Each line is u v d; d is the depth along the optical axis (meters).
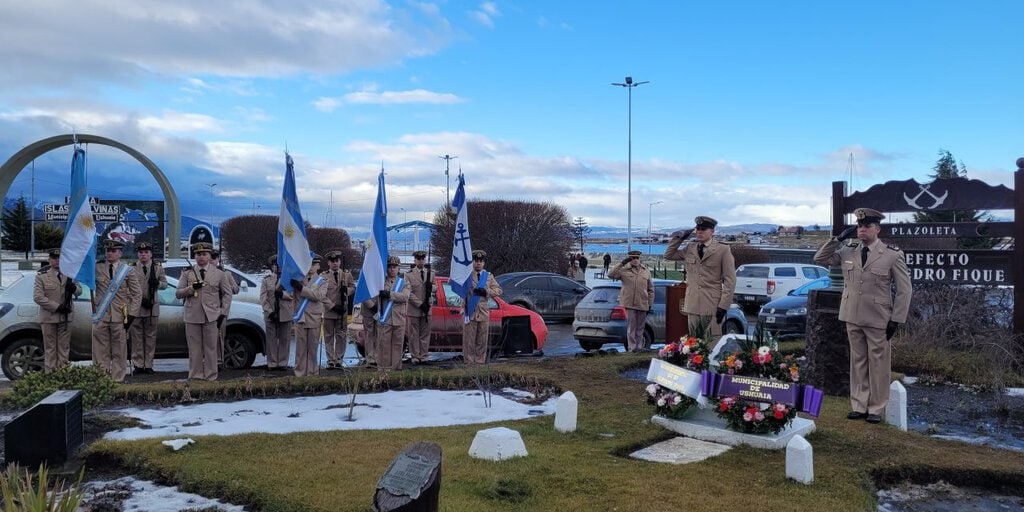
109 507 5.13
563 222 38.62
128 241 25.70
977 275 11.60
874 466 6.14
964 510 5.67
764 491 5.37
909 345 11.71
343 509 4.86
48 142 22.91
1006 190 11.38
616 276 13.96
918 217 14.11
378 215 10.70
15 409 8.06
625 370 11.66
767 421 6.66
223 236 49.00
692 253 9.99
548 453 6.24
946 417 8.67
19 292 11.52
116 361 10.76
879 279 7.76
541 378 10.21
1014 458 6.61
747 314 26.94
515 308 14.16
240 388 9.30
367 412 8.45
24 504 3.83
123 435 7.01
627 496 5.17
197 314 10.55
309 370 11.30
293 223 10.65
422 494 3.85
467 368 11.27
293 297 11.92
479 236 37.03
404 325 11.62
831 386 9.58
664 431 7.16
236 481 5.43
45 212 38.12
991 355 11.05
